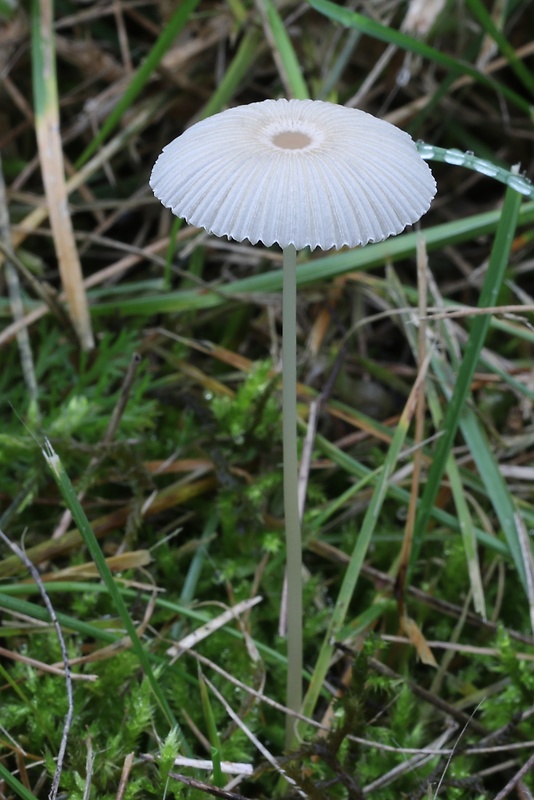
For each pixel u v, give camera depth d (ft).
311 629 0.77
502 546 0.78
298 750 0.71
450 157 0.74
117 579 0.76
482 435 0.80
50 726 0.72
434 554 0.81
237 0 0.91
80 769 0.70
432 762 0.74
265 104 0.68
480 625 0.78
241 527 0.80
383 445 0.85
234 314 0.88
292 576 0.71
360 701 0.71
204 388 0.86
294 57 0.86
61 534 0.79
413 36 0.89
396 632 0.78
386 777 0.72
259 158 0.66
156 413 0.83
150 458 0.83
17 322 0.85
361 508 0.83
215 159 0.66
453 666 0.79
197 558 0.79
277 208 0.65
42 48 0.86
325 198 0.65
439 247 0.84
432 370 0.83
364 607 0.80
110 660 0.74
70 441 0.79
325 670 0.74
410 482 0.83
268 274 0.86
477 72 0.86
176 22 0.83
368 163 0.66
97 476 0.79
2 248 0.83
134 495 0.80
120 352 0.85
